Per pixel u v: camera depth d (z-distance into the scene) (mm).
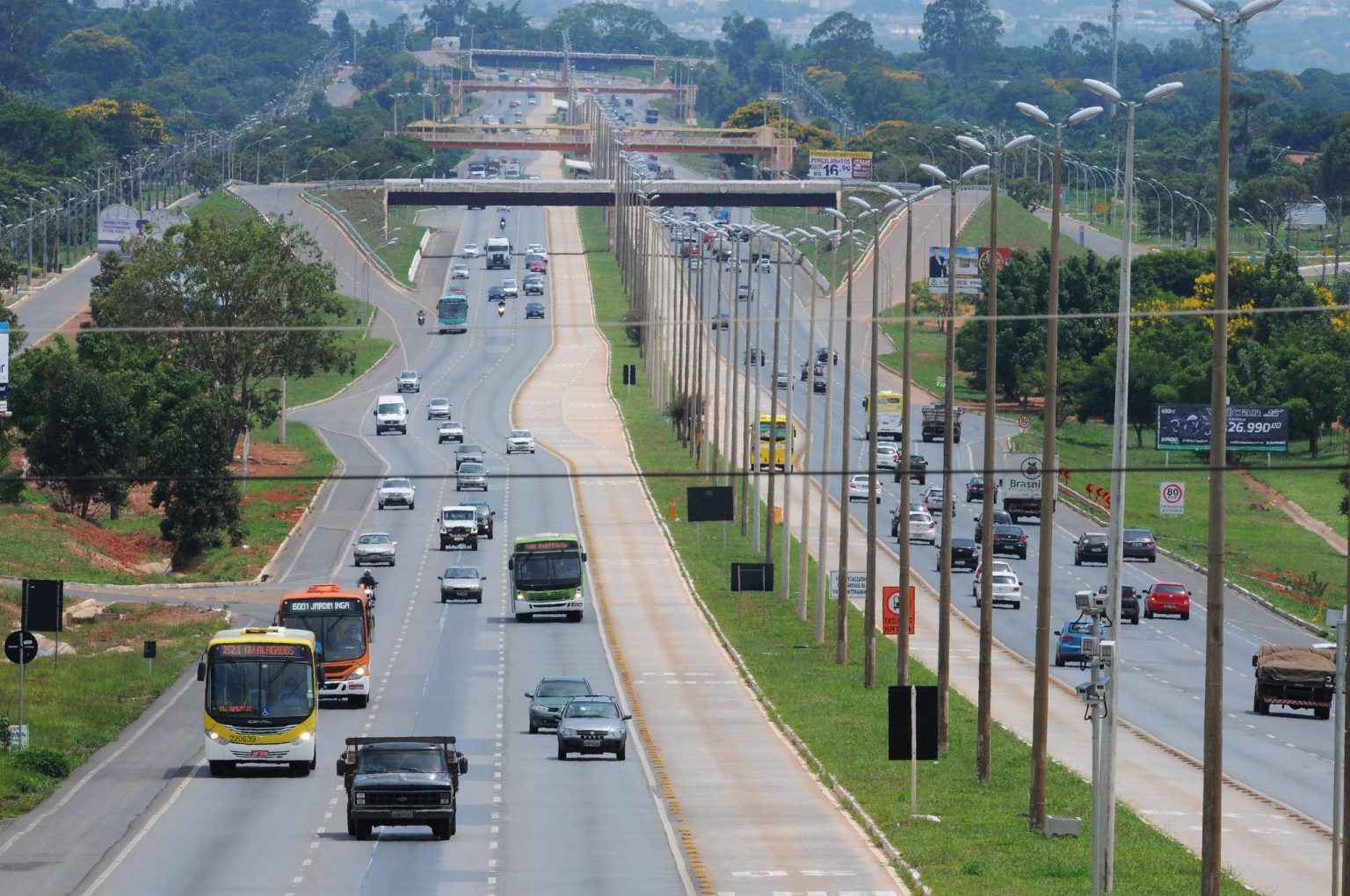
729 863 160250
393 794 167000
